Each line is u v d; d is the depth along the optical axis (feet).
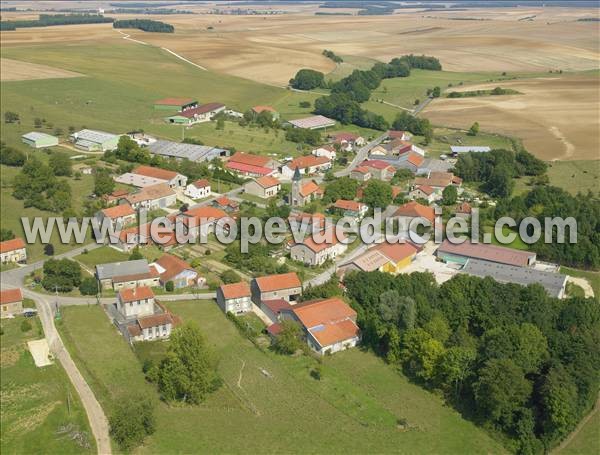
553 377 377.50
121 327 467.52
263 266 572.10
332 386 413.39
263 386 411.54
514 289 465.47
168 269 551.18
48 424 371.56
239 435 366.84
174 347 402.52
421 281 494.59
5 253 577.43
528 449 359.05
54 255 598.34
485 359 400.26
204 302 521.65
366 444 363.56
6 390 400.26
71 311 497.05
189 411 386.93
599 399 413.18
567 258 599.16
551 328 441.27
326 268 584.40
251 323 489.26
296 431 371.56
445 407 398.42
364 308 487.20
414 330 431.43
